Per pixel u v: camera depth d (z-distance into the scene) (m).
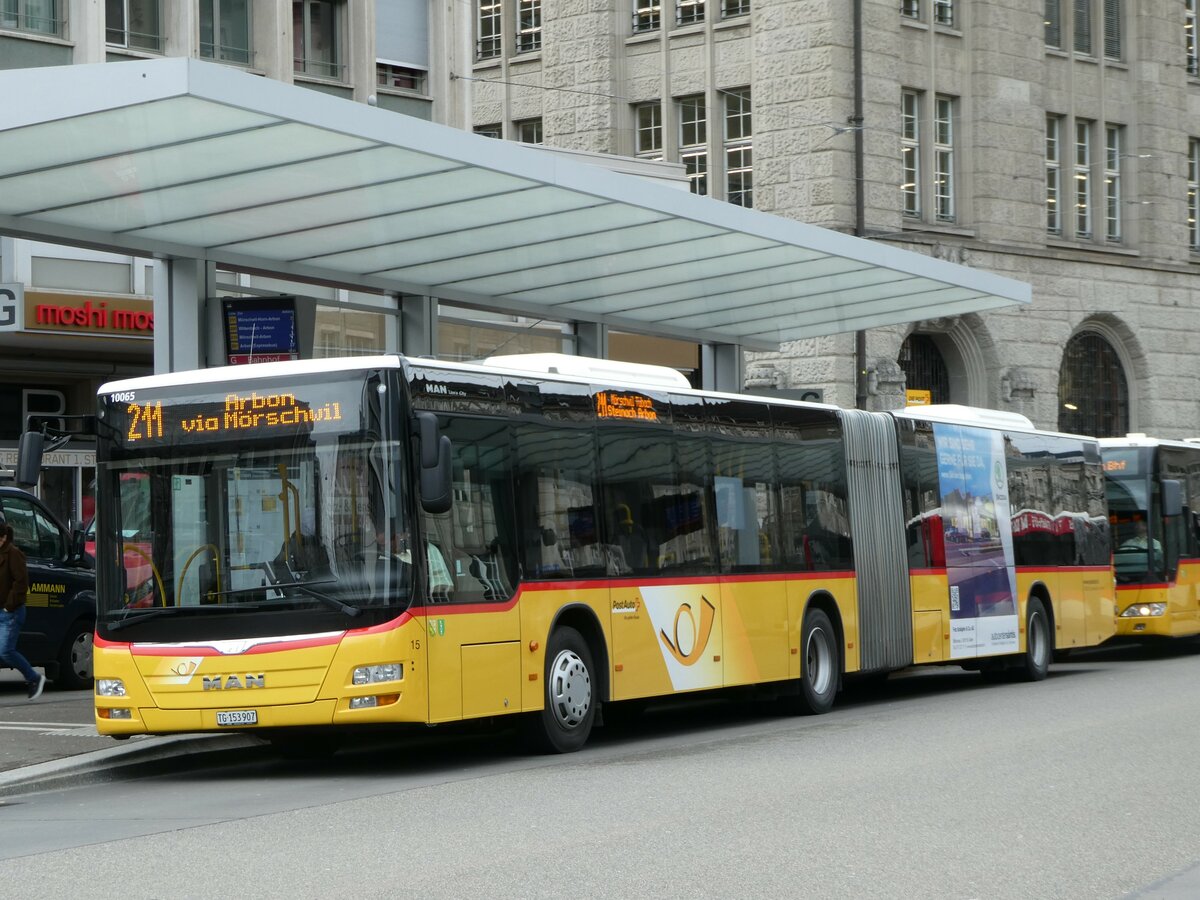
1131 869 8.44
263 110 13.66
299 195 16.31
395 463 12.50
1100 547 25.56
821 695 18.11
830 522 18.67
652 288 22.12
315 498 12.57
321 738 14.62
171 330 17.88
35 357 28.64
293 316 17.66
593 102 42.34
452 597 12.82
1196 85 49.53
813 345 38.47
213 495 12.77
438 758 14.08
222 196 16.12
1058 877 8.20
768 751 13.77
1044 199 44.00
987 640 21.73
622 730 16.80
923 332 41.72
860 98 36.94
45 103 13.52
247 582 12.55
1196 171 50.19
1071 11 45.41
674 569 15.71
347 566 12.41
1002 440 22.94
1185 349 48.41
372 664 12.24
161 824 10.17
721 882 7.93
